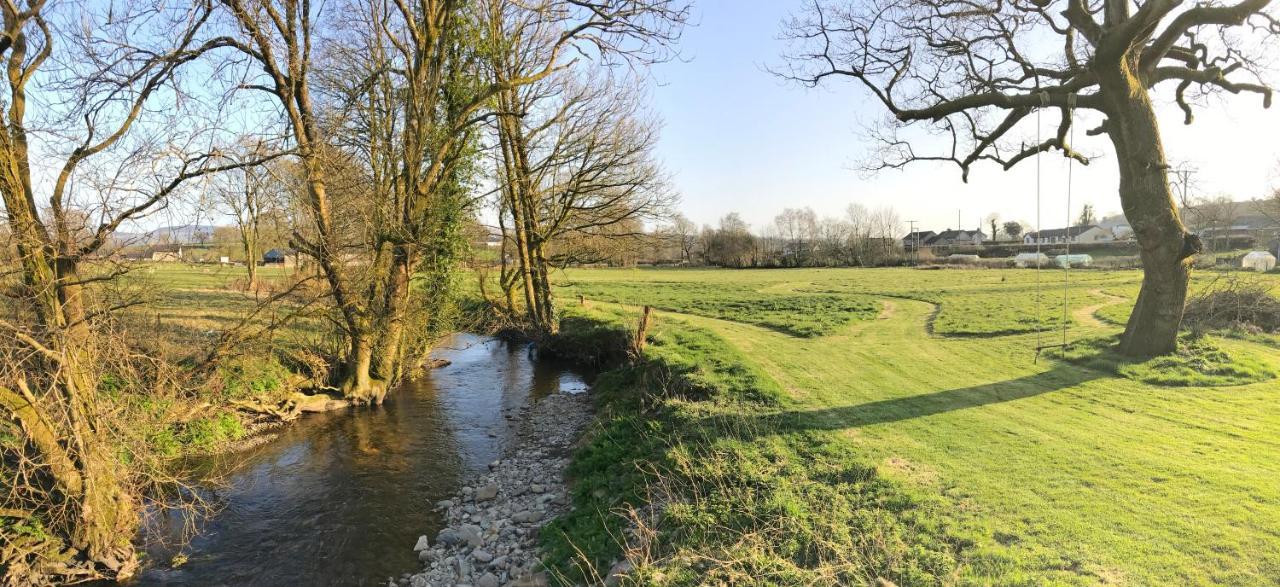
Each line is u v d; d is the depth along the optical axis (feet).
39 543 24.61
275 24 41.83
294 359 49.80
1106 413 31.96
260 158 37.32
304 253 44.75
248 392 43.47
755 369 44.34
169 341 40.04
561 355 73.15
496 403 53.47
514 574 25.18
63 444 25.14
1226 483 22.16
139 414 29.19
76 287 26.09
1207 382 36.47
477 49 54.80
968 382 40.40
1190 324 51.62
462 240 62.44
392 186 48.44
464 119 49.52
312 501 33.04
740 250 287.48
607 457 35.06
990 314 75.20
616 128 71.00
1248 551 17.37
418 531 29.94
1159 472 23.52
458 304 70.38
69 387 23.91
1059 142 47.55
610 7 51.37
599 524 26.71
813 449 28.30
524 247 75.82
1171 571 16.60
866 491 23.43
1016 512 20.68
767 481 25.32
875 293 118.42
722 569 19.67
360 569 26.45
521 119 68.33
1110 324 62.23
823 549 19.74
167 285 37.50
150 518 30.19
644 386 46.52
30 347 23.44
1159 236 40.96
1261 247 169.68
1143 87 41.75
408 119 47.52
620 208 73.67
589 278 198.80
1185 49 48.60
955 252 320.70
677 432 33.53
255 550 27.89
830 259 274.36
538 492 34.45
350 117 51.52
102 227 26.99
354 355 49.78
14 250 24.26
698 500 25.11
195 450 37.76
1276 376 36.91
